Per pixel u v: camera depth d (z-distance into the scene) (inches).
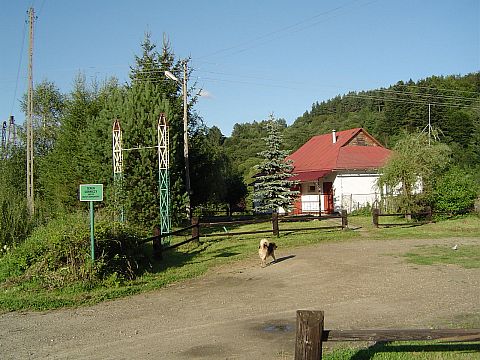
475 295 368.2
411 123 2667.3
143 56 1299.2
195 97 1254.9
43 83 1847.9
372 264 524.7
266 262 569.6
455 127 2471.7
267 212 1369.3
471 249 611.8
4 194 658.2
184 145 1021.8
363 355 233.6
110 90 1244.5
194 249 685.9
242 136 3900.1
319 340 180.5
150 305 378.6
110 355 257.8
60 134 1186.6
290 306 356.8
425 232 821.2
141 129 881.5
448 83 3065.9
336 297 380.5
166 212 760.3
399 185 1025.5
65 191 1040.8
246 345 266.4
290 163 1238.9
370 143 1576.0
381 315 319.6
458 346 238.8
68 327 319.3
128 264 483.2
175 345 271.3
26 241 509.0
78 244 456.1
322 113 4439.0
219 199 1460.4
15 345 282.5
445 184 992.2
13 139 1708.9
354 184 1360.7
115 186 707.4
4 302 383.6
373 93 3607.3
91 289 431.8
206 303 378.9
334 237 778.8
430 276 447.5
